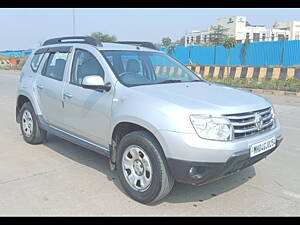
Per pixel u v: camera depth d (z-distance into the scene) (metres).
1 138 6.43
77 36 5.25
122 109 3.88
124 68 4.42
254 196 3.98
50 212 3.56
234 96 3.96
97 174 4.62
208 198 3.93
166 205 3.75
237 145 3.40
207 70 20.77
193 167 3.38
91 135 4.49
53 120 5.29
